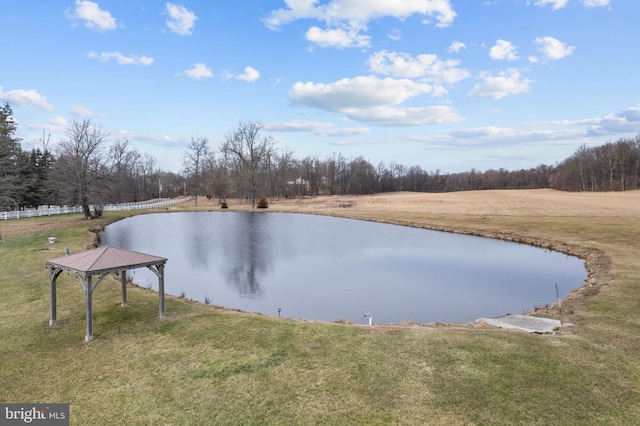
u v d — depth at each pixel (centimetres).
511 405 643
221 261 2208
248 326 1017
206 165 8175
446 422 602
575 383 708
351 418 616
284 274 1920
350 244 2808
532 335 941
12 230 2795
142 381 738
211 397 680
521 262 2170
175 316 1102
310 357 830
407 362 799
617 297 1238
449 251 2539
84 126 3706
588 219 3381
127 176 7281
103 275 952
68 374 771
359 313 1352
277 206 6322
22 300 1238
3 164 3700
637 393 677
